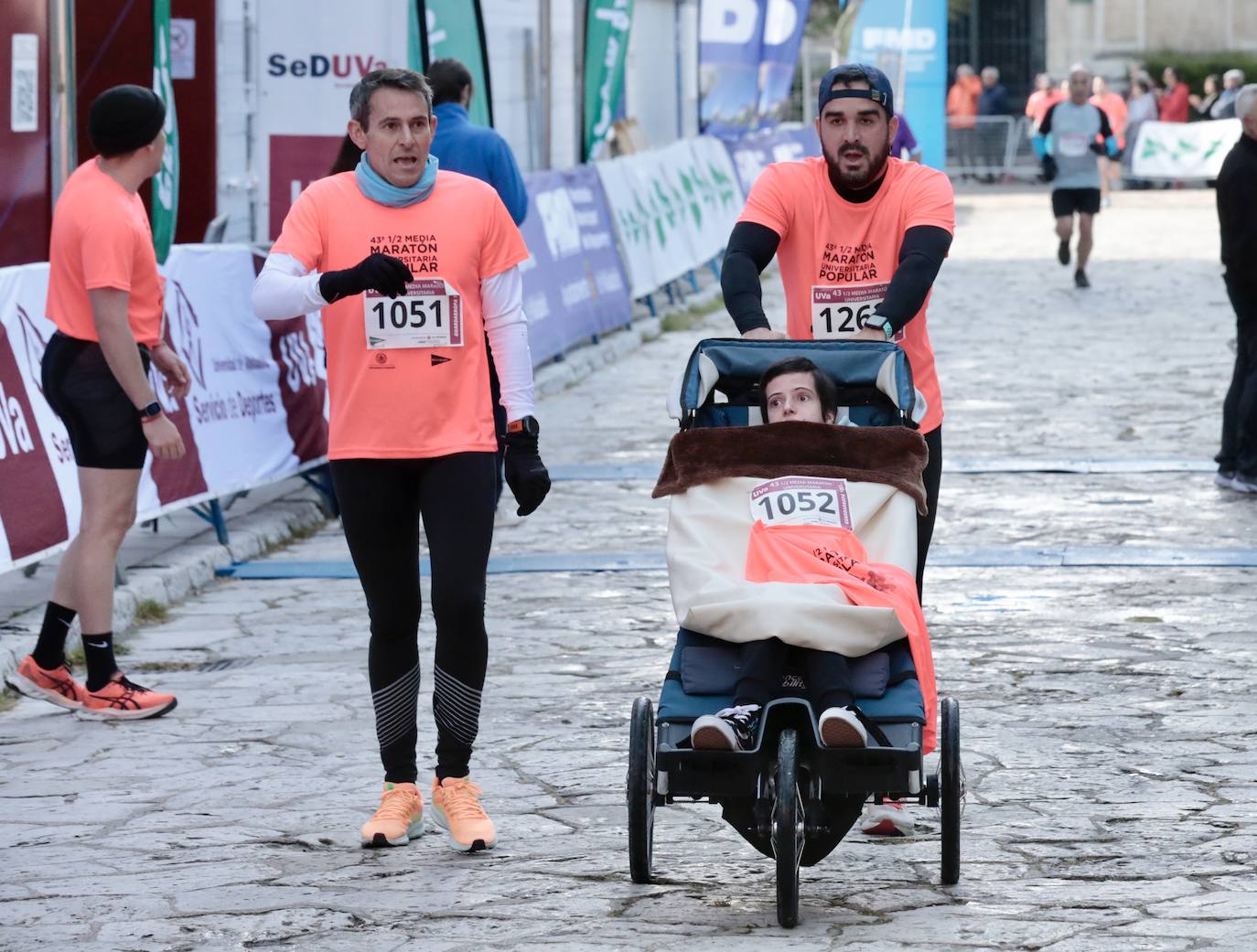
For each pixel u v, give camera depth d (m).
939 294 46.22
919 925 10.04
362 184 11.43
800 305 12.53
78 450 15.18
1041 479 24.66
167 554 20.73
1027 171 87.88
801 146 63.94
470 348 11.51
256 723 15.02
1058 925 9.96
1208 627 17.28
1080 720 14.41
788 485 11.04
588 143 40.81
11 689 16.17
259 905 10.70
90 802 12.99
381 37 26.03
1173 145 80.12
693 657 10.46
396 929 10.20
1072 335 38.47
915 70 68.06
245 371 22.45
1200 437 27.30
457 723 11.73
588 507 23.89
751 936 9.90
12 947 10.10
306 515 23.80
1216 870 10.90
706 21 53.28
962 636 17.20
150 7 24.78
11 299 17.75
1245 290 23.02
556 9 44.75
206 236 23.53
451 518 11.45
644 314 43.34
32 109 21.20
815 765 9.86
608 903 10.59
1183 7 96.62
